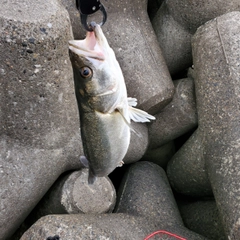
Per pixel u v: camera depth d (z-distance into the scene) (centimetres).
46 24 118
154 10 211
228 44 159
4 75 120
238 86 155
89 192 152
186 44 186
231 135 153
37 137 138
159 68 173
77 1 84
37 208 163
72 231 128
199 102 169
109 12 164
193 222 183
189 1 171
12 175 136
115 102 89
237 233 137
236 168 147
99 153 92
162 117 186
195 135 178
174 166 190
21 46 116
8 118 131
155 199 173
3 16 114
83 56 85
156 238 147
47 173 146
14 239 165
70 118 142
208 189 180
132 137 175
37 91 127
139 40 170
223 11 170
